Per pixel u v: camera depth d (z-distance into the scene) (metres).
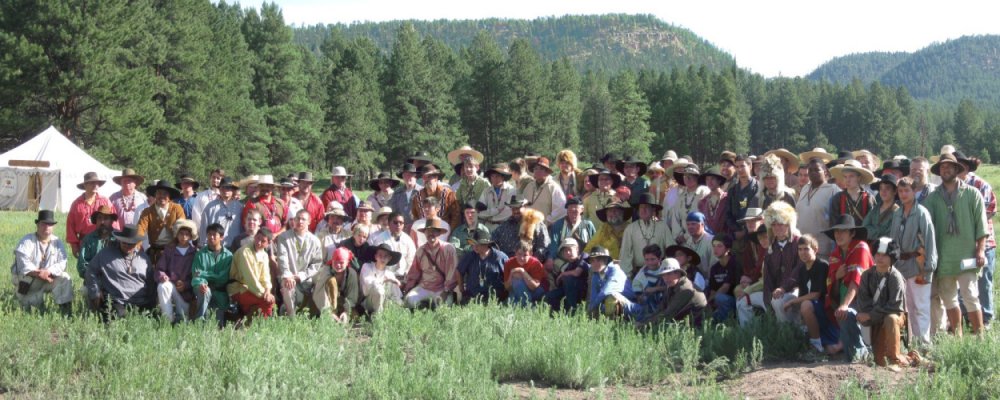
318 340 9.60
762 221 10.62
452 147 91.31
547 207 13.20
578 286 11.84
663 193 14.15
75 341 9.13
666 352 9.12
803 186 11.48
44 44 45.38
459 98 99.44
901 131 175.12
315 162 85.31
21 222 28.00
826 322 9.66
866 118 173.38
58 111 47.06
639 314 11.02
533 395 7.59
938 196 9.83
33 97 46.12
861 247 9.25
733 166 12.52
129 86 47.16
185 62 57.44
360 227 12.07
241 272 11.11
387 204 14.28
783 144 170.12
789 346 9.48
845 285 9.34
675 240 12.00
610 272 11.16
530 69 94.50
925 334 9.40
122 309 11.05
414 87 90.50
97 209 12.40
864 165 12.56
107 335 9.72
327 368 8.41
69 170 37.81
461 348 9.18
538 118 94.19
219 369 8.27
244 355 8.31
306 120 80.44
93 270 11.12
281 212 12.92
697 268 11.54
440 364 8.07
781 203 10.01
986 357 8.18
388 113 91.19
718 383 8.38
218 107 64.31
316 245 11.89
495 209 13.38
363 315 11.52
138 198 13.19
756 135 172.38
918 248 9.41
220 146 61.62
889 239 8.88
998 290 12.52
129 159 48.19
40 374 8.23
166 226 12.30
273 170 76.12
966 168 10.66
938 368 8.48
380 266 11.81
